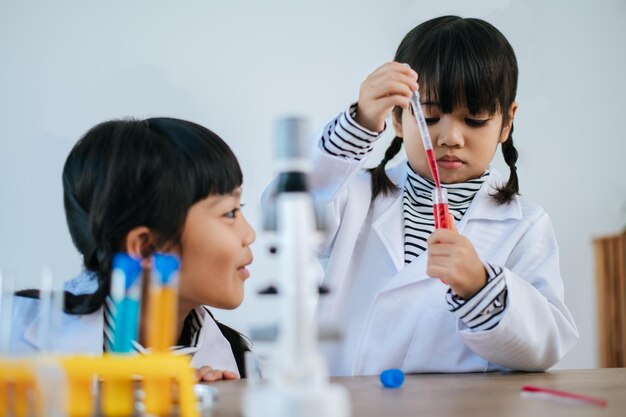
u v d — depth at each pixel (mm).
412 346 1083
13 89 1910
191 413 511
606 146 2191
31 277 1854
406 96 991
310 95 2049
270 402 423
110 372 513
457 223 1143
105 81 1953
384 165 1217
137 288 571
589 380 789
